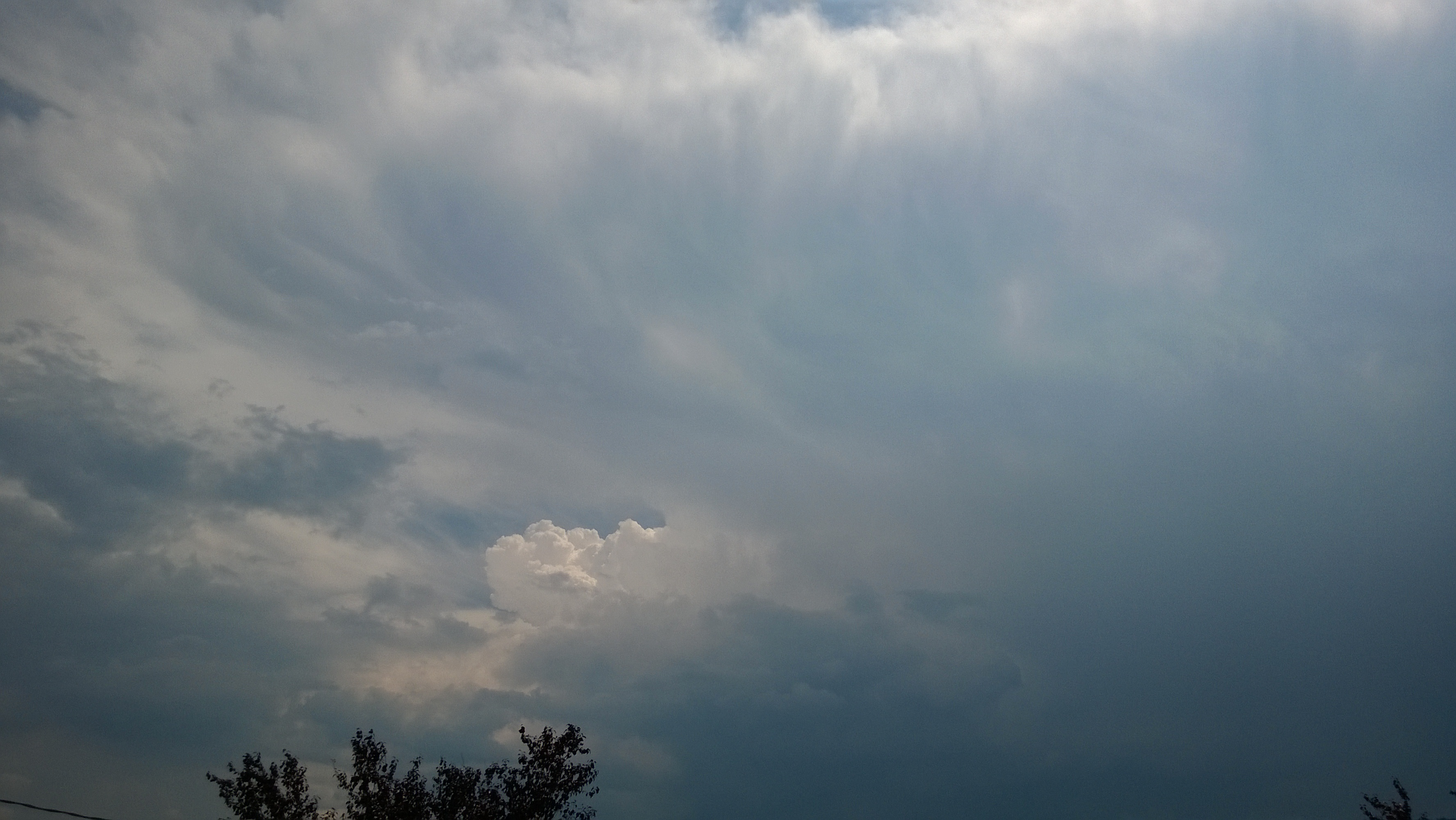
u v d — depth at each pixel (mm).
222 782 25750
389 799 25578
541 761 26469
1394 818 29312
